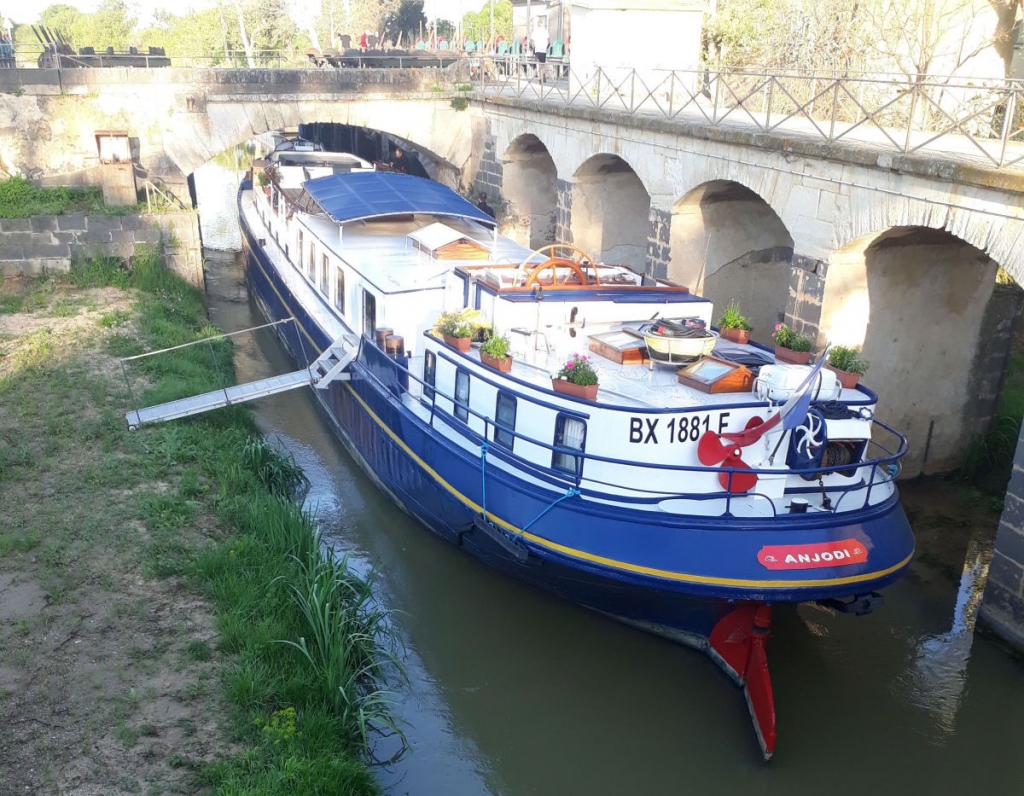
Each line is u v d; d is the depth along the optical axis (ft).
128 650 29.71
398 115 87.86
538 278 39.75
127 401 48.67
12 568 33.65
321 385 46.75
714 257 60.85
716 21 90.48
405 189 56.29
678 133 56.65
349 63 106.32
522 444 35.14
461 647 36.27
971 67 69.26
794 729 32.14
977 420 49.83
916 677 35.01
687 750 31.50
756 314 63.46
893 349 46.98
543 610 37.70
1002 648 36.19
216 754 25.76
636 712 33.19
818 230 45.55
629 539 31.48
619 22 73.20
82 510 37.81
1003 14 68.85
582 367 32.94
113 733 26.22
